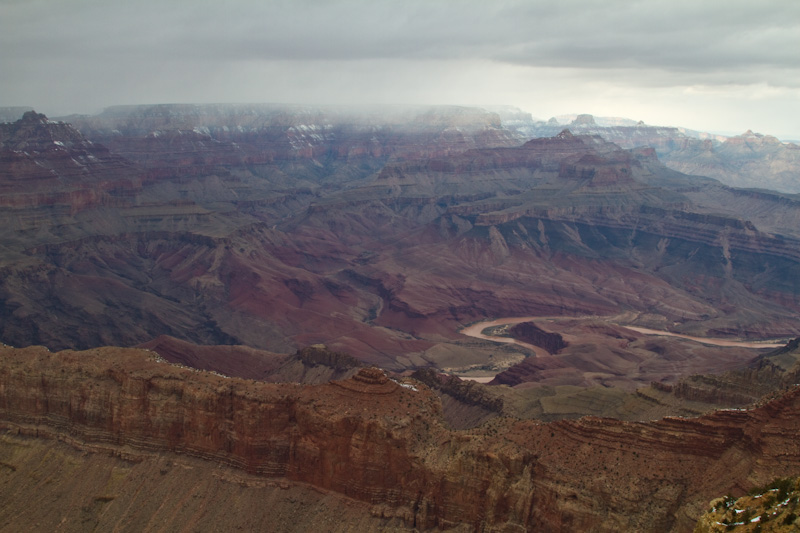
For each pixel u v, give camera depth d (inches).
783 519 2534.5
